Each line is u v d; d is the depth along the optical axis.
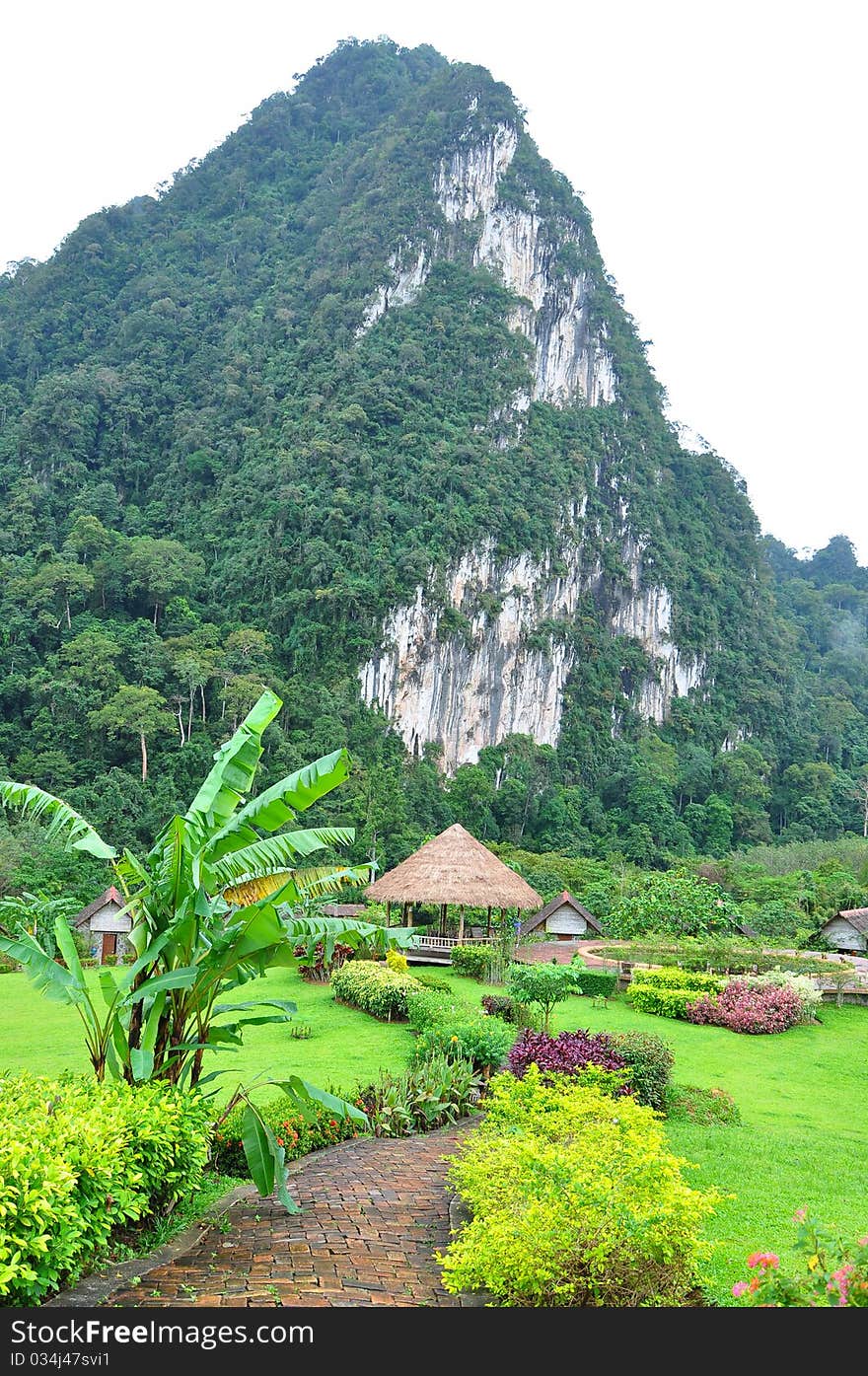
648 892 27.23
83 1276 5.26
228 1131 7.80
